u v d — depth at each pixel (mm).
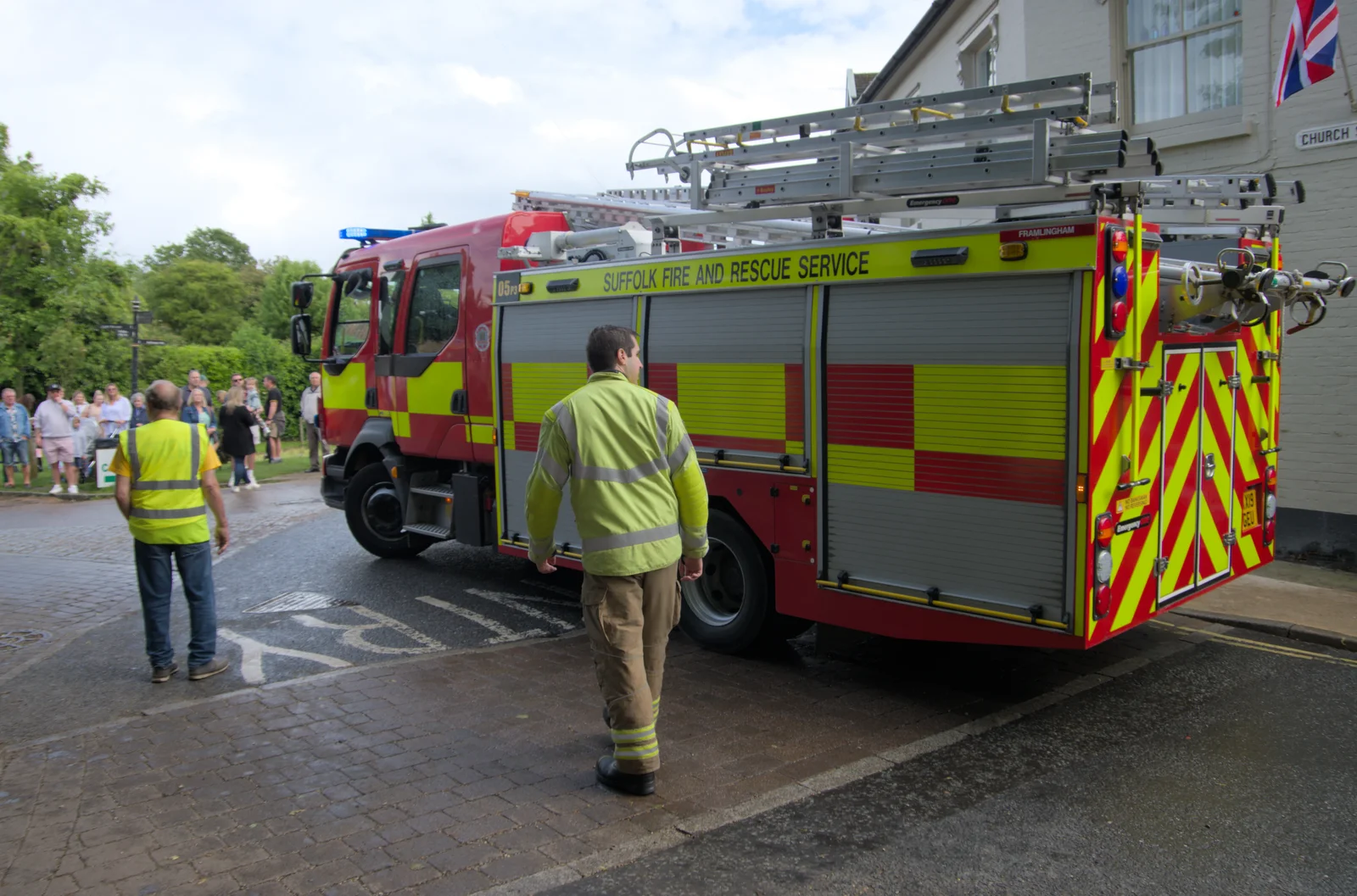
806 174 5250
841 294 5137
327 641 6582
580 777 4219
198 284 62688
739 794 4039
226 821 3793
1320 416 8031
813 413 5285
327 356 9727
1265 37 8188
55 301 25250
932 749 4520
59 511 14172
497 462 7352
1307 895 3227
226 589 8281
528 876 3365
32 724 5035
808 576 5402
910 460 4887
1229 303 4738
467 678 5645
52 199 25750
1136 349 4543
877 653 6117
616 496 4027
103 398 17531
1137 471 4625
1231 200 5430
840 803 3955
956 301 4664
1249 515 5723
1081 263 4238
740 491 5707
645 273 6168
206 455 5816
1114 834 3664
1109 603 4469
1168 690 5312
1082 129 4559
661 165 5945
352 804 3955
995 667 5773
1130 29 9273
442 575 8719
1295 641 6199
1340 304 7852
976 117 4621
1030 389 4426
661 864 3459
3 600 8039
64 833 3701
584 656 6105
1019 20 10211
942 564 4809
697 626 6203
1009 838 3645
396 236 9492
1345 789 4035
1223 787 4074
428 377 8227
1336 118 7875
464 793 4055
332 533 11141
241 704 5207
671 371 6047
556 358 6805
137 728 4859
